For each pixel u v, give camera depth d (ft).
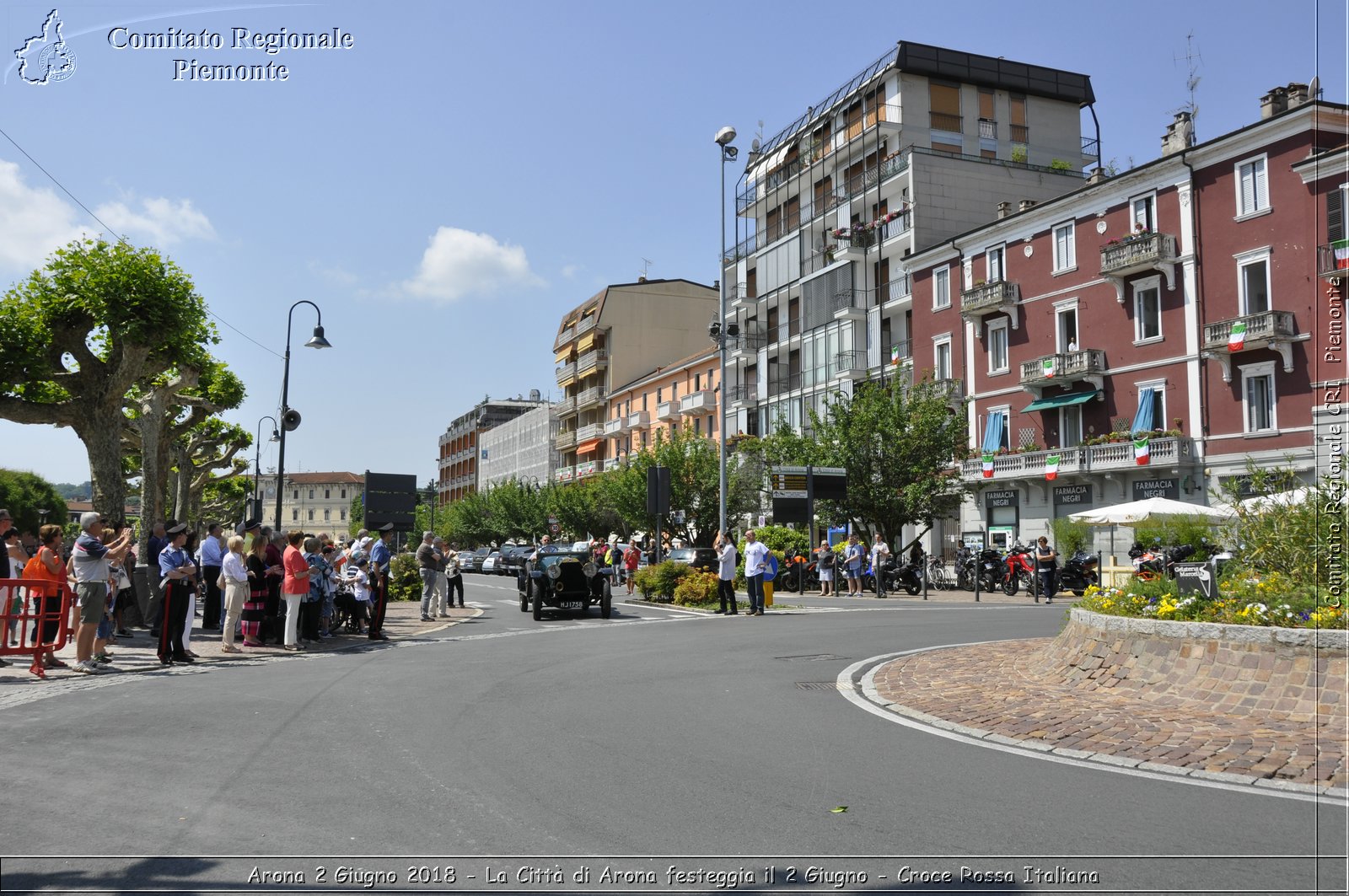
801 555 110.83
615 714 28.68
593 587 70.03
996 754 23.22
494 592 117.39
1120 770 21.38
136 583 54.90
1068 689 30.96
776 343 184.96
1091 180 123.24
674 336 269.85
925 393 129.39
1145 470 110.52
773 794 19.52
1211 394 105.09
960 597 99.09
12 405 61.52
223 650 47.14
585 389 287.07
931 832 16.99
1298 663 26.00
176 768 21.67
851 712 28.94
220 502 183.42
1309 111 95.45
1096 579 95.35
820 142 177.06
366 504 90.17
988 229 133.69
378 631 55.16
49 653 39.22
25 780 20.58
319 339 88.53
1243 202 102.27
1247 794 19.21
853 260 159.53
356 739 24.86
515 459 362.94
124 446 93.04
